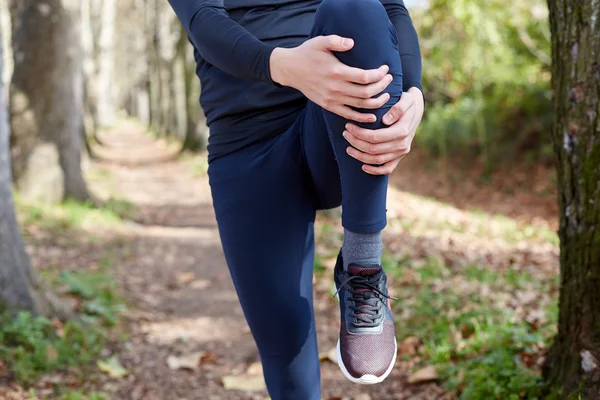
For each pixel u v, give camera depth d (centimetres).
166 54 3056
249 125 181
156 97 3775
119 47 5103
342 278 167
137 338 467
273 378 191
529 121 1509
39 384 362
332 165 169
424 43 1587
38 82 970
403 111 142
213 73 187
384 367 160
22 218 825
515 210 1217
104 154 2300
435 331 421
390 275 595
